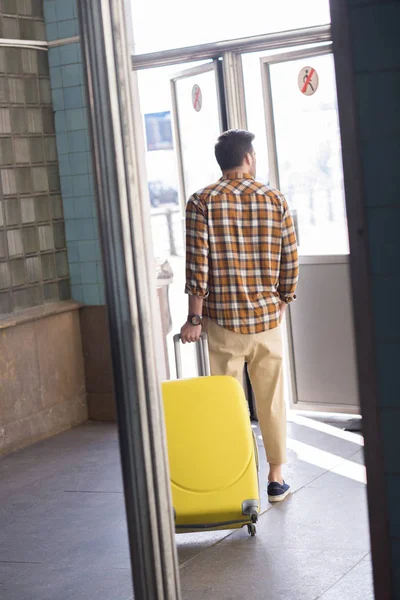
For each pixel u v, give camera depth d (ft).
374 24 7.74
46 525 15.93
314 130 20.15
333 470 17.20
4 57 21.29
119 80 7.33
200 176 21.76
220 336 15.46
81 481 18.26
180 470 13.88
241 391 14.56
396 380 8.06
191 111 21.68
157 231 58.59
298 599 11.91
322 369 20.94
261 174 36.24
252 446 14.23
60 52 22.08
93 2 7.23
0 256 21.06
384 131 7.84
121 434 7.57
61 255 22.63
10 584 13.48
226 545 13.96
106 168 7.37
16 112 21.59
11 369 20.92
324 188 20.29
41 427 21.67
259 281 15.35
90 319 22.65
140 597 7.68
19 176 21.63
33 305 21.81
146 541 7.60
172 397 14.28
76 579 13.44
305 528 14.37
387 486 8.19
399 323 7.99
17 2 21.61
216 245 15.24
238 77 20.39
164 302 23.29
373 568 8.31
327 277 20.53
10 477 19.01
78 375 22.77
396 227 7.91
